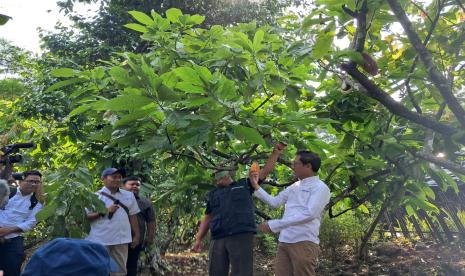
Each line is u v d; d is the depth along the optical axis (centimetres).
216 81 388
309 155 492
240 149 580
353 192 678
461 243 962
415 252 971
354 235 984
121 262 619
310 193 487
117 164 809
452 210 961
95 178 837
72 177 580
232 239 531
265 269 980
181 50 533
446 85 396
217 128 423
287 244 492
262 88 499
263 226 496
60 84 516
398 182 622
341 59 454
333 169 631
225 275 543
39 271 168
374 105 574
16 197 565
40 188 566
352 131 598
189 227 1092
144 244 694
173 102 390
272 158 530
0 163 559
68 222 562
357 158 611
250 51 477
